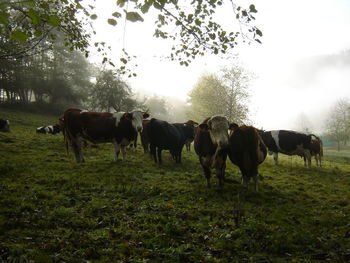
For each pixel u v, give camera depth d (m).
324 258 4.43
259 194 8.08
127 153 14.87
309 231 5.39
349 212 6.90
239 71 35.75
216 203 7.06
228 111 35.59
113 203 6.65
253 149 8.16
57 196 6.77
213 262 4.14
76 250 4.25
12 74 40.50
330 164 18.73
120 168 10.63
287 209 6.90
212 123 8.08
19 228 4.86
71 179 8.45
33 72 46.31
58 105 50.06
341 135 48.03
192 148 22.91
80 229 5.09
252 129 8.28
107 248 4.42
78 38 5.81
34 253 3.97
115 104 44.69
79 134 11.68
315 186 9.95
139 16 3.23
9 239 4.39
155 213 6.11
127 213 6.04
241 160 8.28
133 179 9.12
